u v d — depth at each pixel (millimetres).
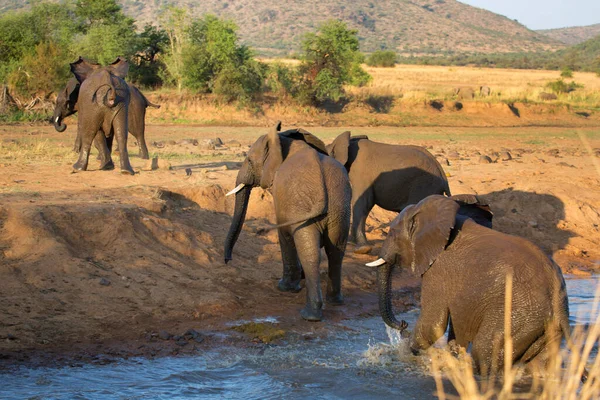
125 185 15414
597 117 53688
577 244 16422
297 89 47188
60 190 14406
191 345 9148
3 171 16906
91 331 9320
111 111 16734
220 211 14984
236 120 42438
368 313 10930
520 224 17047
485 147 31109
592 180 20547
